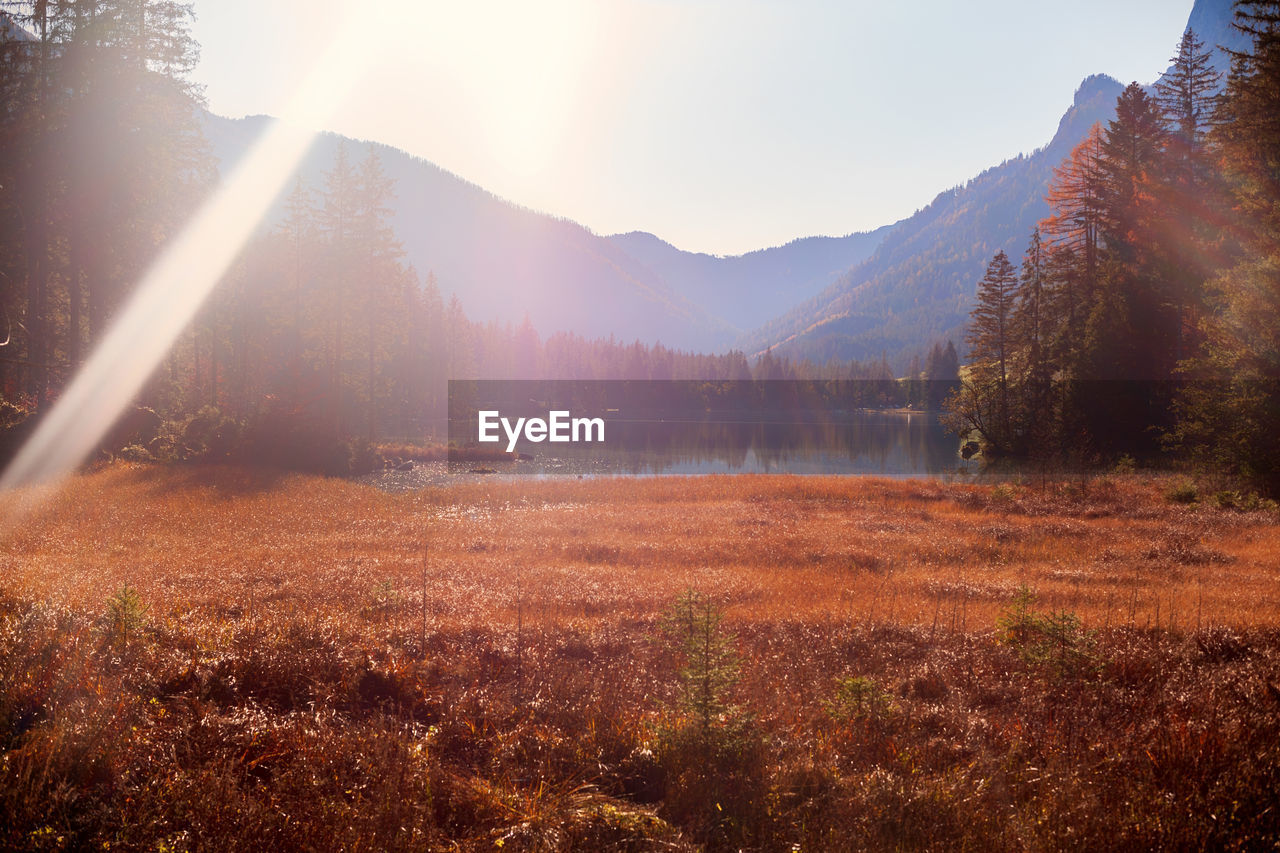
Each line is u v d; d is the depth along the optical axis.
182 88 33.66
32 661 5.57
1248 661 8.20
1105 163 47.09
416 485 38.09
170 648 6.78
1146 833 4.02
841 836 4.14
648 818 4.37
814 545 20.25
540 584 14.25
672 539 21.62
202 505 24.19
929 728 6.29
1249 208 29.88
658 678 7.79
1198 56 45.34
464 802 4.45
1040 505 28.61
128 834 3.61
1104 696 6.96
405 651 8.28
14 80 29.20
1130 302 43.91
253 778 4.56
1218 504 25.59
